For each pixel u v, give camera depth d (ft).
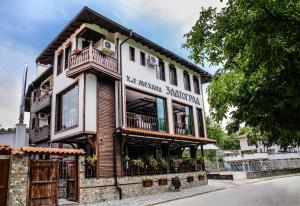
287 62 14.93
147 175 57.11
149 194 56.03
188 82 81.56
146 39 63.05
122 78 57.41
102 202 45.21
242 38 16.94
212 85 22.15
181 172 68.33
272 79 17.21
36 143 77.56
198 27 17.97
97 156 49.42
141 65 63.77
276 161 152.15
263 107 17.01
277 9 15.15
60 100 62.54
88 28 55.47
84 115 50.16
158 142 64.18
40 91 81.66
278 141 23.93
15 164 35.73
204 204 41.24
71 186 43.83
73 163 44.29
